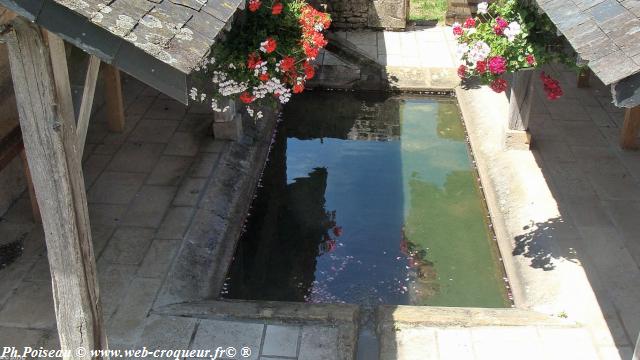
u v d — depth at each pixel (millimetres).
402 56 11703
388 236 7445
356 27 12836
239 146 8508
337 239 7406
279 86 5133
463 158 9039
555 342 5422
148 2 3053
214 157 8125
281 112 10430
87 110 3611
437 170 8758
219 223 7180
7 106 6914
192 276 6332
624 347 5348
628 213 7051
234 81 5066
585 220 6965
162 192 7441
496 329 5602
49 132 3248
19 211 7000
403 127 9992
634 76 3377
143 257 6430
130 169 7859
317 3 12359
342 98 10906
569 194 7418
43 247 6492
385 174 8680
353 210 7918
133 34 2803
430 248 7242
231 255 6992
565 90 9883
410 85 10977
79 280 3639
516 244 6836
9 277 6102
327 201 8102
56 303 3738
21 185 7277
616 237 6684
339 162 9008
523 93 7984
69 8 2686
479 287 6648
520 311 5871
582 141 8492
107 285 6047
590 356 5273
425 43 12234
